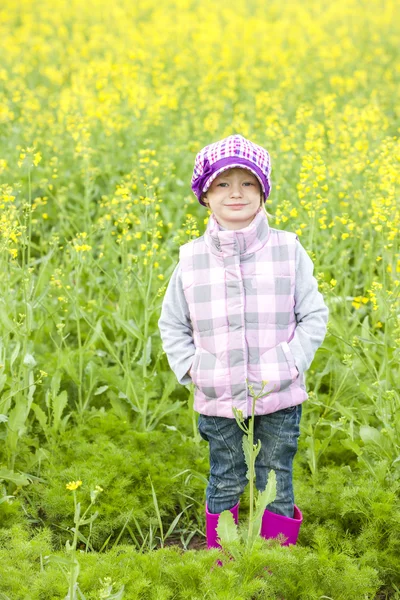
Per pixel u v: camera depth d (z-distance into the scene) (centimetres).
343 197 524
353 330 409
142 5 1497
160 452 348
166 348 275
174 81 972
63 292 450
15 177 608
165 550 270
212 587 246
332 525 301
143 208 529
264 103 786
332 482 316
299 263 268
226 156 257
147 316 376
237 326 262
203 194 270
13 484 331
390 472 320
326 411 367
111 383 389
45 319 418
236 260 263
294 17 1524
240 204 261
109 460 326
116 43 1119
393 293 371
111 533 306
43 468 347
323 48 1137
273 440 271
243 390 261
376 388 363
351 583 259
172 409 373
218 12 1534
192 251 271
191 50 1140
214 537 285
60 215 521
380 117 715
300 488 317
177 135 687
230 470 278
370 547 289
